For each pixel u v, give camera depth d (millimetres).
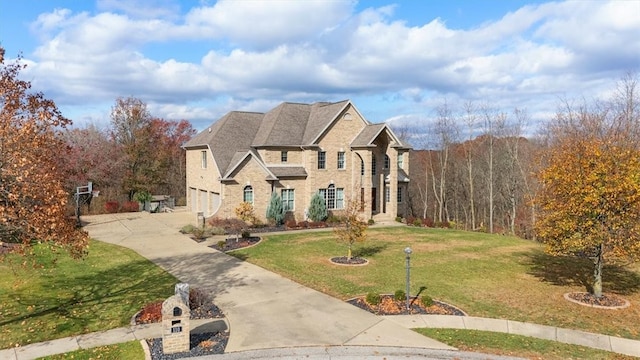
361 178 40406
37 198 11953
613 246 16391
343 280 19609
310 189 37750
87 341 12828
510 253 26375
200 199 41500
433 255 25344
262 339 13195
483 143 57812
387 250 26609
